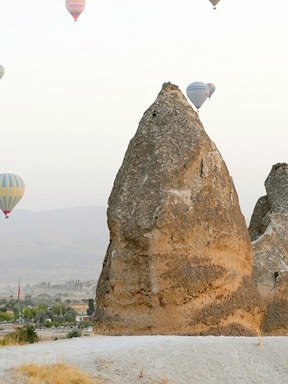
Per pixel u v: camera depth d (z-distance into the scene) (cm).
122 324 2728
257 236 3581
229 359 2323
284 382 2284
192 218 2745
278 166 3591
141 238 2708
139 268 2719
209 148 2848
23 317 14912
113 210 2791
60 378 2048
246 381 2248
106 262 2827
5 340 2812
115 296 2753
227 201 2841
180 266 2709
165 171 2773
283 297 3203
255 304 2847
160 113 2873
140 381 2134
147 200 2750
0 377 2034
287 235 3334
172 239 2719
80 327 10188
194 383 2184
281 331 3169
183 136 2830
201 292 2730
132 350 2277
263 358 2366
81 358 2220
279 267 3238
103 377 2116
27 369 2083
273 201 3547
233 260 2833
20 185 7694
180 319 2694
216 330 2730
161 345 2344
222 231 2797
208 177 2806
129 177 2812
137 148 2845
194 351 2325
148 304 2703
